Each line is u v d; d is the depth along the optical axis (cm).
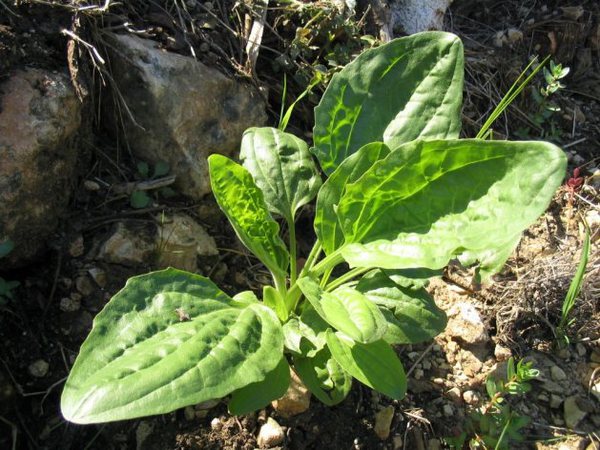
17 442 29
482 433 34
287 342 31
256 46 41
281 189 33
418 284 31
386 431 33
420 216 30
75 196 35
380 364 29
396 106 34
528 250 43
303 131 43
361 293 31
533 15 55
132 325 27
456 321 38
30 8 34
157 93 36
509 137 50
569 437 35
